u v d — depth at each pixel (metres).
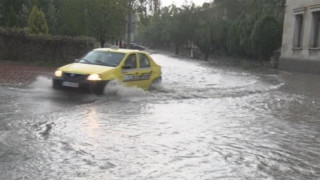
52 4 39.88
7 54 22.64
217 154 6.57
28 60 22.69
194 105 11.59
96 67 12.42
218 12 65.75
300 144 7.47
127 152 6.47
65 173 5.42
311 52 33.22
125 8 28.75
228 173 5.66
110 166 5.77
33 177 5.23
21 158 5.95
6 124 7.92
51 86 13.06
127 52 13.45
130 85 13.05
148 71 14.04
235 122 9.30
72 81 11.91
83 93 11.91
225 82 19.00
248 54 44.94
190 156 6.39
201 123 8.98
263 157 6.52
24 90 12.50
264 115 10.45
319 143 7.61
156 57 57.12
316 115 10.84
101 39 29.95
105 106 10.57
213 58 57.94
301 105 12.66
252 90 16.36
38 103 10.52
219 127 8.65
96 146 6.72
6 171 5.41
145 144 6.98
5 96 11.30
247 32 43.88
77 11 28.95
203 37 57.84
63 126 7.98
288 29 37.53
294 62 35.50
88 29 29.23
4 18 35.75
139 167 5.77
